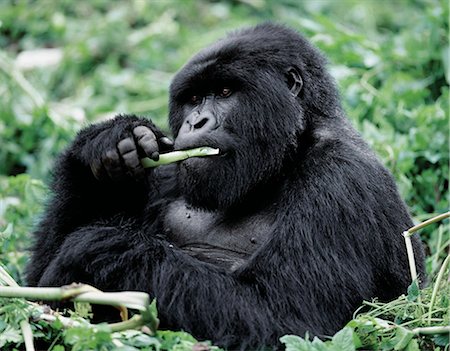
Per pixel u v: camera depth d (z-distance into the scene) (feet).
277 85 44.47
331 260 40.88
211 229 45.29
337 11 92.84
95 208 44.80
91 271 40.47
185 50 82.64
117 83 80.64
